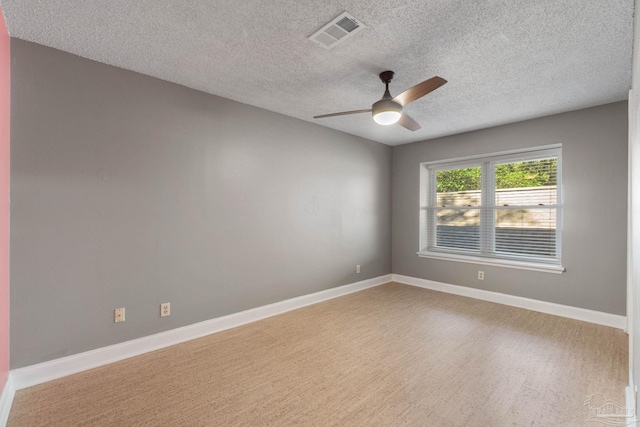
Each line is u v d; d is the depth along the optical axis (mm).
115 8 1722
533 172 3777
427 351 2553
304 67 2422
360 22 1847
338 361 2387
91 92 2285
